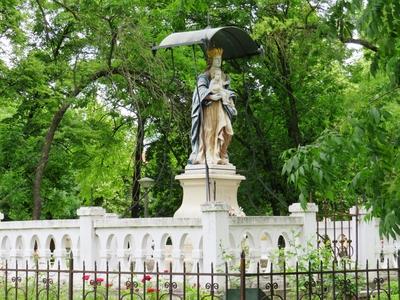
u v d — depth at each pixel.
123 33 24.05
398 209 7.93
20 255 15.99
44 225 15.38
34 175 29.50
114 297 13.10
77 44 28.25
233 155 29.02
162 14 26.98
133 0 24.95
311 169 8.27
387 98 9.79
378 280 10.42
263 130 30.52
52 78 29.12
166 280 13.03
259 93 29.91
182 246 13.30
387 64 8.30
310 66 29.08
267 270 13.42
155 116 27.20
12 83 27.78
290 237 14.03
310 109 29.95
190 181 15.66
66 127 29.05
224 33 15.97
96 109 30.36
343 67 29.20
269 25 24.94
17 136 29.11
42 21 28.89
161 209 31.11
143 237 13.76
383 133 7.97
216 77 15.68
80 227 14.59
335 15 9.11
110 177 35.56
